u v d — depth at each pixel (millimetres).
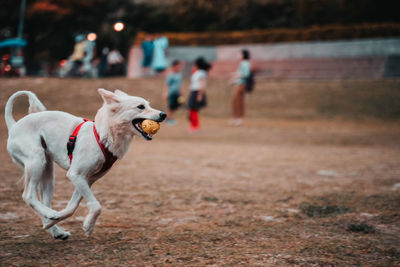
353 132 13336
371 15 25766
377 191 5809
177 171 7121
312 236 3986
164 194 5555
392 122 15461
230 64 23672
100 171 3730
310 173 7125
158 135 12273
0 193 5262
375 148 10352
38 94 18422
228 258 3396
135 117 3621
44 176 3916
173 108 15312
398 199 5359
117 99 3598
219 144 10758
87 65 25594
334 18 26578
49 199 3928
